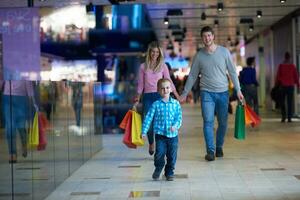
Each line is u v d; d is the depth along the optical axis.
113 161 12.29
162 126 9.75
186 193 8.80
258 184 9.34
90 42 39.06
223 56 11.93
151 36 44.56
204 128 12.05
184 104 39.31
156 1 20.02
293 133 17.27
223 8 22.78
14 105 7.25
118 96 28.77
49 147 8.93
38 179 8.28
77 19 17.59
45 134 8.70
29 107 7.86
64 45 34.22
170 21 27.70
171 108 9.73
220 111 12.18
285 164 11.27
